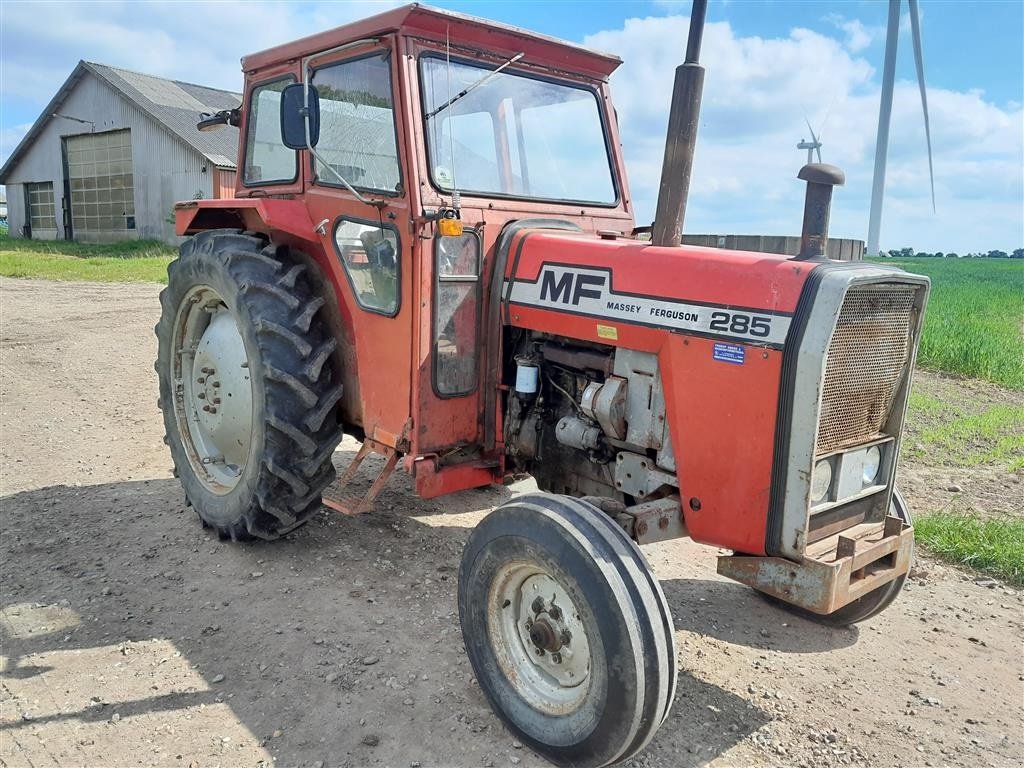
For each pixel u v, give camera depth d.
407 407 3.52
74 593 3.74
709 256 2.82
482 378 3.65
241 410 4.20
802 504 2.56
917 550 4.59
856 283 2.51
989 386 9.60
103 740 2.75
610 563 2.50
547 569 2.63
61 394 7.19
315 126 3.45
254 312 3.86
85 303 12.90
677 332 2.80
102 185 29.97
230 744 2.74
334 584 3.89
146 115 27.00
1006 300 23.14
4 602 3.65
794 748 2.85
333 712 2.92
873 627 3.76
